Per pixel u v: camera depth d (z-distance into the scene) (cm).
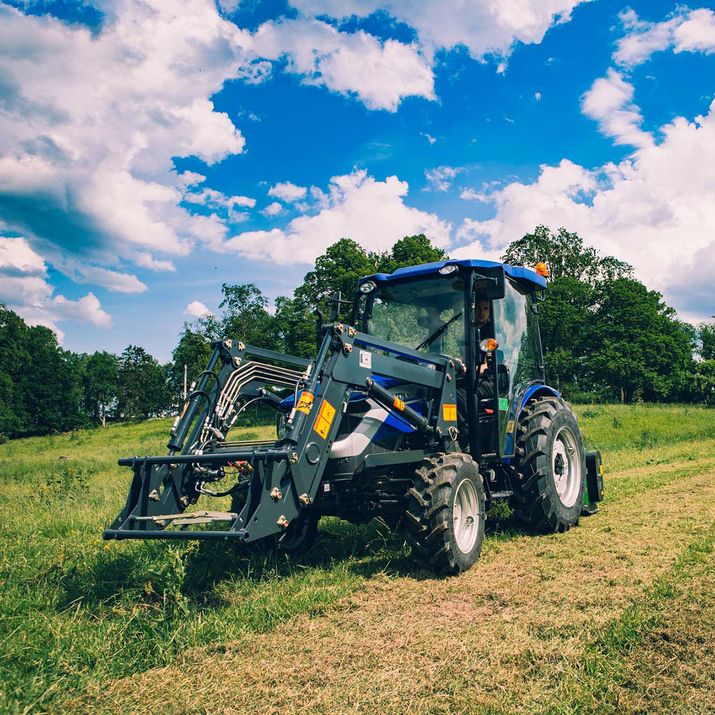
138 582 389
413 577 426
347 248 3816
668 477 856
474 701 242
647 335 4475
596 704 234
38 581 420
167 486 392
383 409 468
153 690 266
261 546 481
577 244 5428
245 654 301
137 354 9200
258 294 4866
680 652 275
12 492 1073
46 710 249
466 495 465
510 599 366
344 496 477
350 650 301
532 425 567
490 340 502
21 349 7081
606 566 425
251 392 481
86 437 4731
